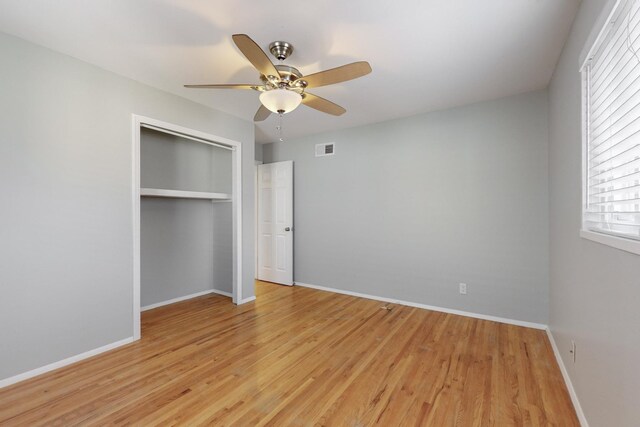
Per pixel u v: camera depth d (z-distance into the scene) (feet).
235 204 11.85
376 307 11.50
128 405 5.72
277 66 6.75
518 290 9.61
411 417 5.37
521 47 6.83
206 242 13.61
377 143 12.42
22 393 6.07
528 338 8.59
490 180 10.03
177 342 8.46
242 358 7.53
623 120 4.04
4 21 5.94
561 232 7.22
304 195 14.66
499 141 9.87
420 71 7.97
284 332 9.16
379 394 6.04
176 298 12.36
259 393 6.09
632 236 3.69
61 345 7.12
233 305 11.83
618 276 3.85
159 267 11.84
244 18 5.82
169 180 12.05
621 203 3.92
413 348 8.03
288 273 14.92
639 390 3.26
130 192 8.48
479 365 7.12
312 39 6.49
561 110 7.13
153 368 7.06
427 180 11.24
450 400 5.83
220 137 11.03
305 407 5.66
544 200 9.18
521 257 9.55
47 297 6.91
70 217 7.30
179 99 9.69
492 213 10.01
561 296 7.19
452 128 10.71
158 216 11.84
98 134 7.80
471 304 10.41
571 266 6.25
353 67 5.80
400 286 11.92
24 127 6.59
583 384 5.21
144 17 5.82
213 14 5.71
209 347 8.15
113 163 8.11
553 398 5.87
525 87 9.04
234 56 7.28
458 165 10.61
